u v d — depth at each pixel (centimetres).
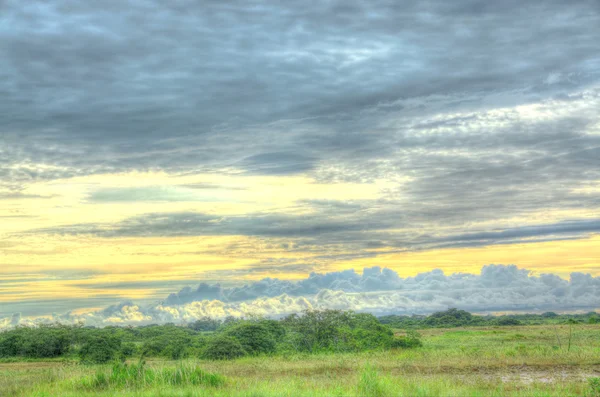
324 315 4684
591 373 2373
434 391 1650
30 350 4891
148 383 2014
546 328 7050
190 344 4647
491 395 1662
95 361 4125
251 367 2889
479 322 9788
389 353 3594
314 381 2081
